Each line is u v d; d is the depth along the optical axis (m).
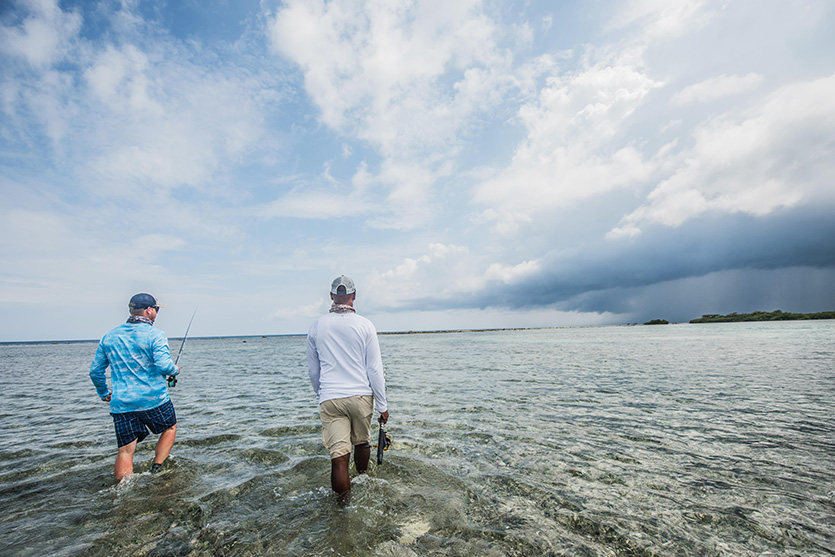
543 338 51.44
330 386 3.78
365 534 3.00
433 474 4.30
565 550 2.77
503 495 3.73
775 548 2.77
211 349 49.84
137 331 4.52
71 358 37.38
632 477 4.16
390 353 28.09
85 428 6.96
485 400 8.52
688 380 10.77
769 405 7.47
